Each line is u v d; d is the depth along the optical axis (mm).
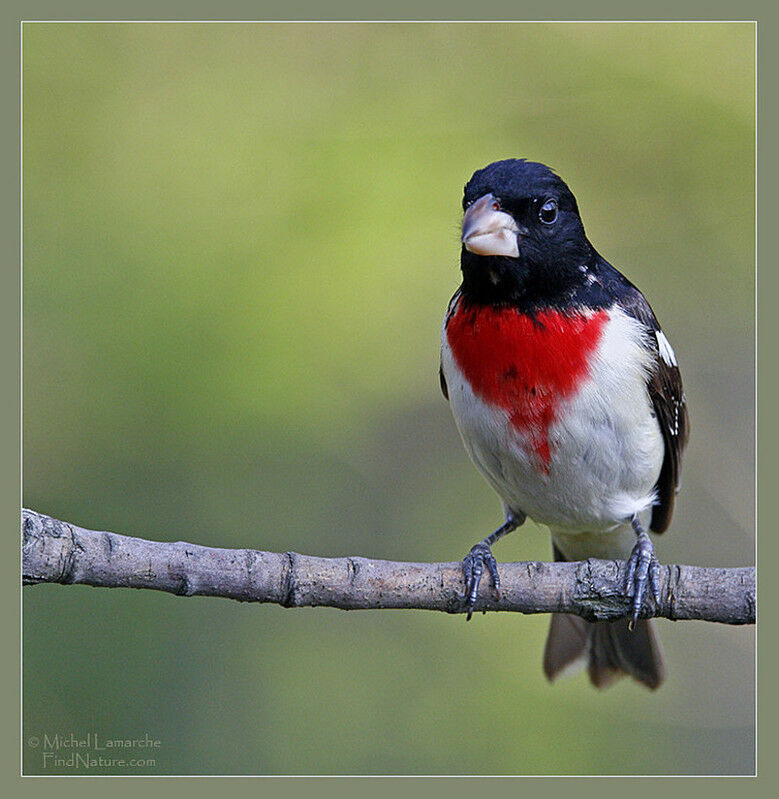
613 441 8555
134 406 11445
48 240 11969
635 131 13312
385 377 12188
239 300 11906
